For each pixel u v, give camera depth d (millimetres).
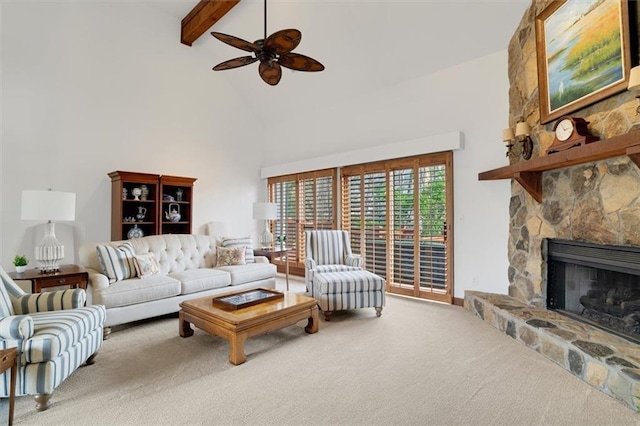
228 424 1847
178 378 2371
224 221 6410
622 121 2471
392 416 1908
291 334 3232
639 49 2338
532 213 3418
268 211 5594
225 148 6430
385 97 5035
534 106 3367
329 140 5867
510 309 3256
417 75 4621
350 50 4863
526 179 3246
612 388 2066
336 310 3941
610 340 2453
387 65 4762
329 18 4609
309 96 5945
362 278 3771
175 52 5695
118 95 5043
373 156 5027
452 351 2799
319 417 1903
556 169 3105
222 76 6379
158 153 5492
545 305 3252
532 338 2812
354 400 2072
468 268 4172
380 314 3816
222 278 4168
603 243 2658
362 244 5289
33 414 1954
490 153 3977
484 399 2072
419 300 4504
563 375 2367
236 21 5305
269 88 6250
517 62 3643
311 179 6148
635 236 2426
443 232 4391
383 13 4219
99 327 2652
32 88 4293
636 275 2479
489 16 3729
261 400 2080
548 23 3109
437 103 4441
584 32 2730
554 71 3053
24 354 1943
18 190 4199
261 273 4645
